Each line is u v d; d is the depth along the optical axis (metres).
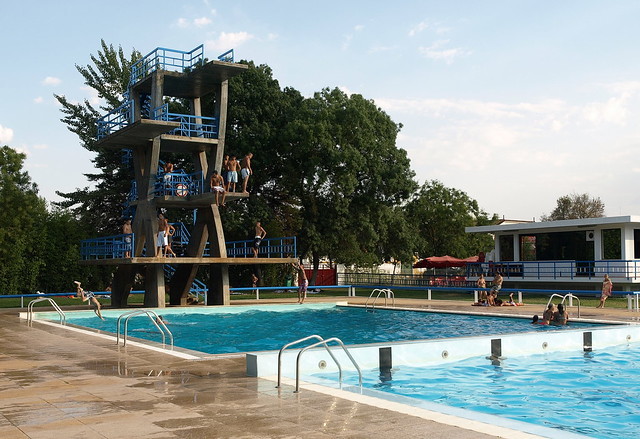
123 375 9.78
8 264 38.84
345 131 44.03
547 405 9.18
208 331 20.30
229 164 28.75
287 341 17.61
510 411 8.80
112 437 6.12
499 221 69.19
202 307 26.77
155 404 7.63
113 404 7.64
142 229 28.03
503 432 6.18
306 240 44.72
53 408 7.42
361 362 11.34
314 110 43.72
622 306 27.84
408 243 49.00
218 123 28.83
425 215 62.78
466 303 29.62
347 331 20.03
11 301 36.19
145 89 29.59
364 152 44.94
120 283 28.70
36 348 13.17
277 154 43.72
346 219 44.50
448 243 63.12
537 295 36.31
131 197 30.64
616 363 12.68
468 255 64.06
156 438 6.07
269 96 44.25
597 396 9.77
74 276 42.56
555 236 37.09
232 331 20.30
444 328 20.42
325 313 26.89
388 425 6.50
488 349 13.16
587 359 13.12
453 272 60.78
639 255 34.28
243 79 44.00
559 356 13.48
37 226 42.38
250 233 44.12
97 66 51.88
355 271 56.22
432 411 7.15
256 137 42.81
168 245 28.97
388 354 11.77
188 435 6.18
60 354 12.22
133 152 29.44
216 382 9.14
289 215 47.38
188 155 46.28
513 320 22.09
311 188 44.50
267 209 44.00
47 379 9.43
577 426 8.03
